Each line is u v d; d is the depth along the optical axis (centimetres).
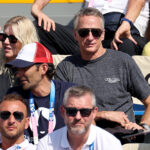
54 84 1608
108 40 2100
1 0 2583
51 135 1405
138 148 1579
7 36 1855
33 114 1570
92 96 1361
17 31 1852
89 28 1658
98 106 1662
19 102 1458
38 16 2080
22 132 1466
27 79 1572
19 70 1576
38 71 1577
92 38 1655
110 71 1667
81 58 1700
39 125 1563
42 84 1582
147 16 2352
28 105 1547
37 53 1592
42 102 1582
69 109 1338
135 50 2092
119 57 1680
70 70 1697
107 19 2112
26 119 1480
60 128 1424
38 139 1550
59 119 1561
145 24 2342
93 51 1659
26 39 1867
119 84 1666
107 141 1369
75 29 1703
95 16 1677
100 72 1669
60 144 1385
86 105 1336
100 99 1659
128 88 1694
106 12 2336
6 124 1438
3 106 1445
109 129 1623
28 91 1598
